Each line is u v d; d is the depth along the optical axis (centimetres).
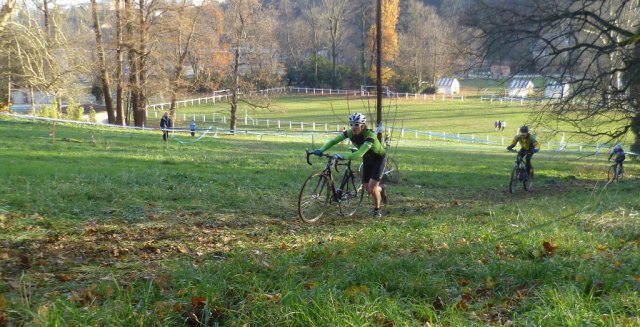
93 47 3750
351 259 641
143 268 593
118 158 1862
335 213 1076
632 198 1373
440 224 924
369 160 1037
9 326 412
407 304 481
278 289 514
